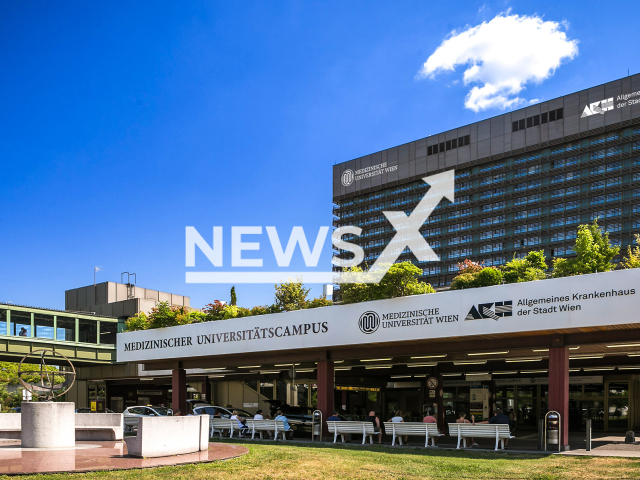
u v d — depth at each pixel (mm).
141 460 11672
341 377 30000
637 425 25906
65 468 10320
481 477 10648
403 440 19875
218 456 12602
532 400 29172
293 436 22094
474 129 107812
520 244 98250
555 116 96688
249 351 23547
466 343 18641
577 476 10688
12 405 53719
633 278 14375
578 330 15820
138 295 60875
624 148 88938
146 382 43406
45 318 39469
